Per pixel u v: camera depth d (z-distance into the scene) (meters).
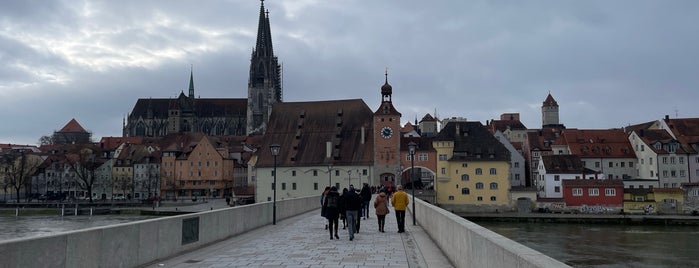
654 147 139.38
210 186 172.62
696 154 137.12
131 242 18.12
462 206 128.00
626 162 145.88
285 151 138.88
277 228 35.28
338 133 138.50
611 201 121.56
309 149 137.88
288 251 22.94
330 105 145.12
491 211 126.56
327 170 134.00
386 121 131.12
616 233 98.75
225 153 179.38
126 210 130.50
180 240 22.17
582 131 152.75
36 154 193.50
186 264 19.31
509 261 9.89
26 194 175.25
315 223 39.62
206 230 25.23
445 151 130.00
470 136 132.00
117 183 176.75
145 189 176.75
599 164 145.88
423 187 142.50
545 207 124.38
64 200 169.00
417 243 25.73
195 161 173.75
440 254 21.72
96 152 183.75
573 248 81.00
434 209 27.14
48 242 13.79
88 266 15.57
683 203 118.81
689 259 70.31
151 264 19.31
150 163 177.38
